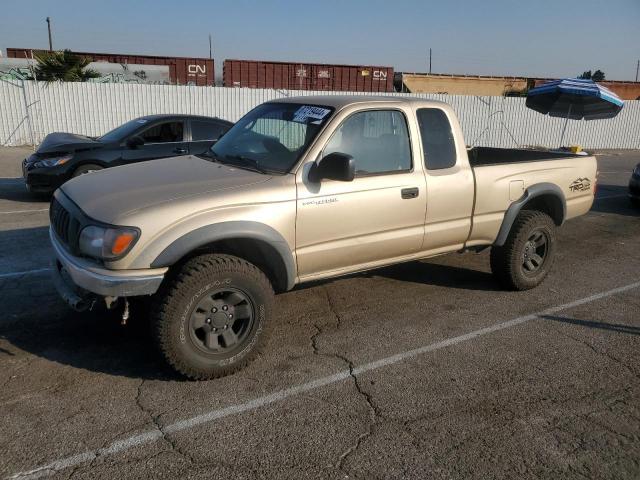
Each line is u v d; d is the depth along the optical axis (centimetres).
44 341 411
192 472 276
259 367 387
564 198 566
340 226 412
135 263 332
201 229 346
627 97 2972
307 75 2573
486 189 496
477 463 290
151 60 2486
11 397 336
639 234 832
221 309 361
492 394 360
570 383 377
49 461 281
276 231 377
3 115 1819
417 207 452
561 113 1290
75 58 1942
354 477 277
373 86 2645
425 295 536
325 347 421
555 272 628
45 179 878
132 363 383
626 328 472
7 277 547
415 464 288
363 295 532
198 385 359
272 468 281
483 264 643
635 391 369
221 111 2041
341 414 332
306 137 411
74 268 344
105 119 1922
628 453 302
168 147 929
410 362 400
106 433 305
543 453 300
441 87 2680
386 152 439
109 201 353
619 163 1920
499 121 2366
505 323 475
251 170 408
